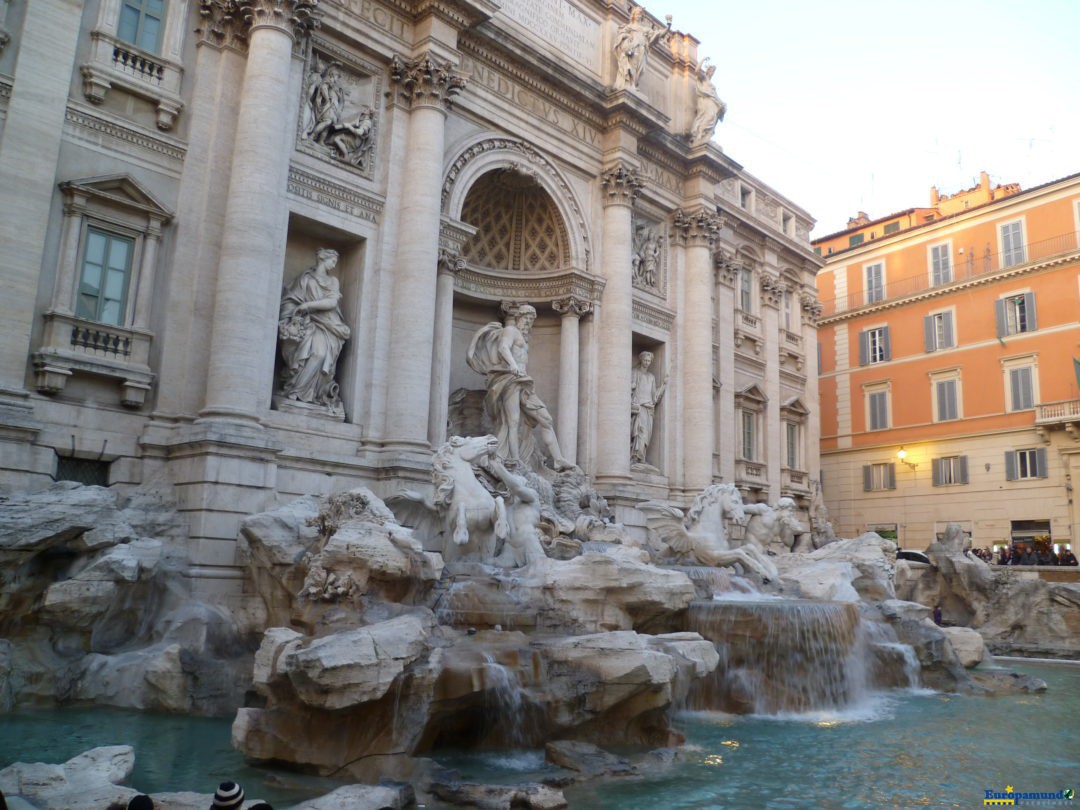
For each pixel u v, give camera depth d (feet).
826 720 53.93
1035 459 140.67
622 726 45.14
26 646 50.83
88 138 64.13
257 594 59.88
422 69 80.59
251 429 64.28
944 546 112.98
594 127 101.60
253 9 70.28
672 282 110.83
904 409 159.63
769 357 132.26
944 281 156.97
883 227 182.29
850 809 35.06
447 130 86.28
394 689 38.42
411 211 78.74
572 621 53.62
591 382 96.99
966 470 149.18
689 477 106.73
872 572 84.53
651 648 45.57
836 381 171.53
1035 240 145.38
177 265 67.15
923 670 68.33
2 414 56.70
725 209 124.06
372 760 37.45
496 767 39.83
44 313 60.75
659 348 109.19
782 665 57.16
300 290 74.08
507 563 63.05
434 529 71.31
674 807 34.78
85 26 65.21
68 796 30.81
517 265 100.73
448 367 83.10
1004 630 102.27
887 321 164.45
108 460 62.80
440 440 81.00
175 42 69.31
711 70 116.16
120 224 65.00
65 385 60.95
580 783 37.68
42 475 58.85
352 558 49.85
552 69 94.17
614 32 105.50
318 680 35.73
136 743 41.57
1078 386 136.46
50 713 47.37
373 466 73.82
